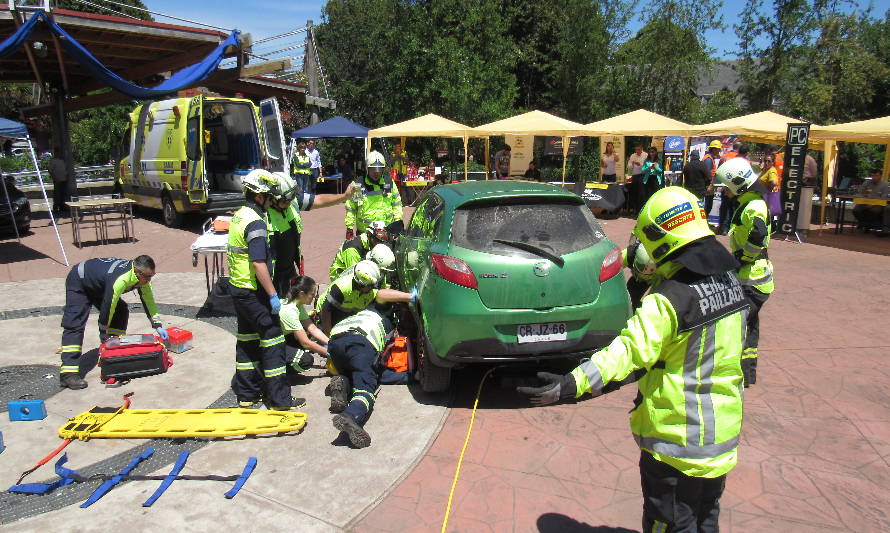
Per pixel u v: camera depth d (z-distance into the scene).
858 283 8.48
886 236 12.74
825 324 6.63
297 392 5.10
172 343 6.02
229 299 7.29
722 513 3.37
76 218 11.88
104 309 5.33
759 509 3.40
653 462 2.43
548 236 4.58
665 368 2.34
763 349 5.89
